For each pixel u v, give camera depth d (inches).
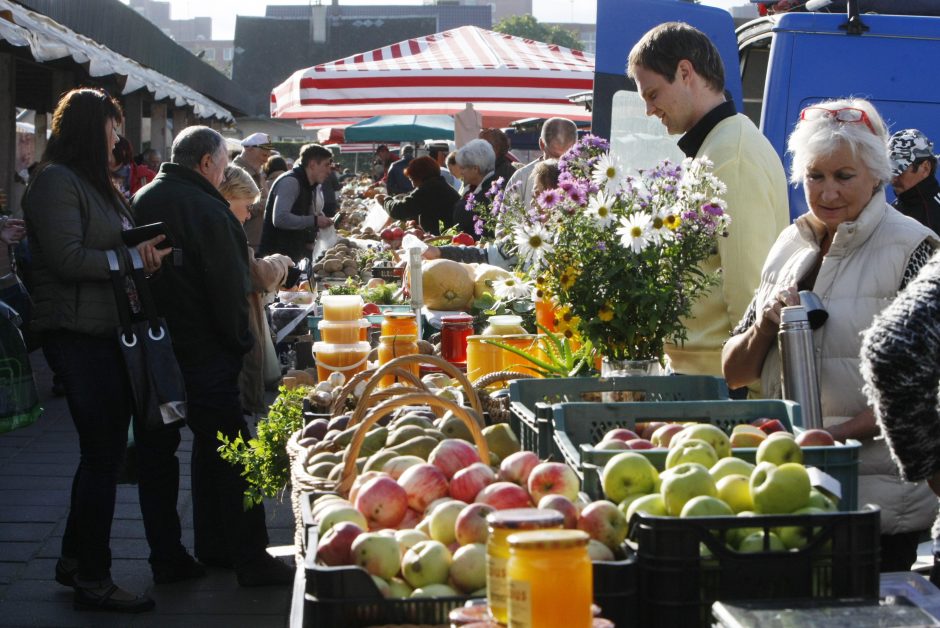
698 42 166.1
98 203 188.7
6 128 600.1
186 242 202.5
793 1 302.7
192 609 202.8
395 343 197.2
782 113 272.8
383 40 3491.6
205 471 221.8
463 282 247.6
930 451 96.8
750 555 83.7
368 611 82.5
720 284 159.0
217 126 1446.9
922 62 274.7
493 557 75.3
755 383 156.5
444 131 933.2
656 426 118.0
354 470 111.6
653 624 83.7
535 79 455.8
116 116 191.8
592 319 139.9
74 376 190.1
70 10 618.8
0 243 299.0
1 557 228.4
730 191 159.6
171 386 189.8
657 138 272.7
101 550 199.5
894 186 210.4
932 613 85.2
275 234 425.7
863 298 134.6
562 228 139.7
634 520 86.1
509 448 127.3
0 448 318.0
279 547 233.8
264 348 266.1
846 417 136.2
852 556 84.7
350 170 1983.3
